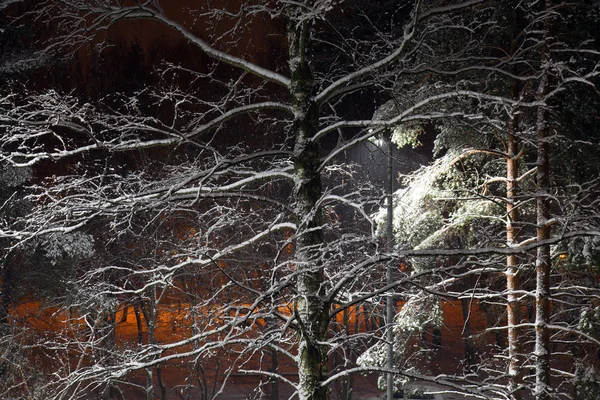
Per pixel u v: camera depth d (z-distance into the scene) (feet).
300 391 30.45
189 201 33.76
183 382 115.34
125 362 31.32
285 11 31.17
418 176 62.39
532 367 51.78
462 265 30.35
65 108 30.09
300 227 30.81
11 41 74.95
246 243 31.91
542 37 49.75
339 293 35.14
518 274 53.93
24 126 30.81
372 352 63.52
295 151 31.96
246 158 31.32
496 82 50.44
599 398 53.16
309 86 32.60
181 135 31.89
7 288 81.51
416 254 29.01
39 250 81.56
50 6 31.96
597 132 55.98
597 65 32.99
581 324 56.80
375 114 55.06
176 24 32.12
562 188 58.03
